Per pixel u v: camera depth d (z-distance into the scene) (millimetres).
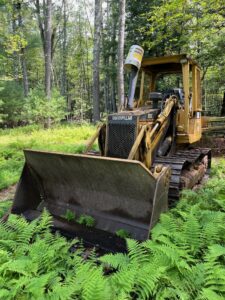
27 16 22375
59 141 12508
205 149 6516
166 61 5395
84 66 35031
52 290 2557
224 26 10617
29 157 4305
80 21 33844
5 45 16875
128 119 4121
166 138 5105
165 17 10398
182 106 5582
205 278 2529
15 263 2746
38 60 33500
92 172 3809
